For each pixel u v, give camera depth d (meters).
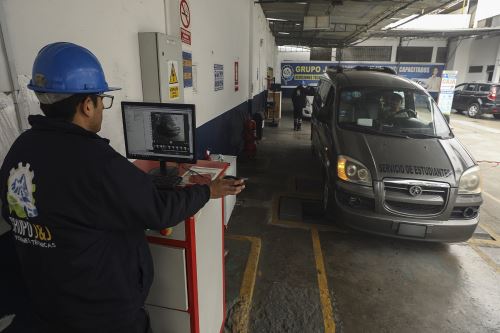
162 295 1.81
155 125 1.94
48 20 1.68
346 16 11.30
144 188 1.14
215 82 4.89
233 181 1.58
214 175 2.00
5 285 1.50
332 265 3.20
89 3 1.98
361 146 3.60
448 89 11.74
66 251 1.07
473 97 14.73
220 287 2.28
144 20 2.68
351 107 4.30
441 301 2.75
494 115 14.60
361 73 5.03
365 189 3.29
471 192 3.23
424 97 4.37
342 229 3.89
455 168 3.29
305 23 9.69
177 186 1.78
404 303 2.71
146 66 2.64
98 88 1.18
